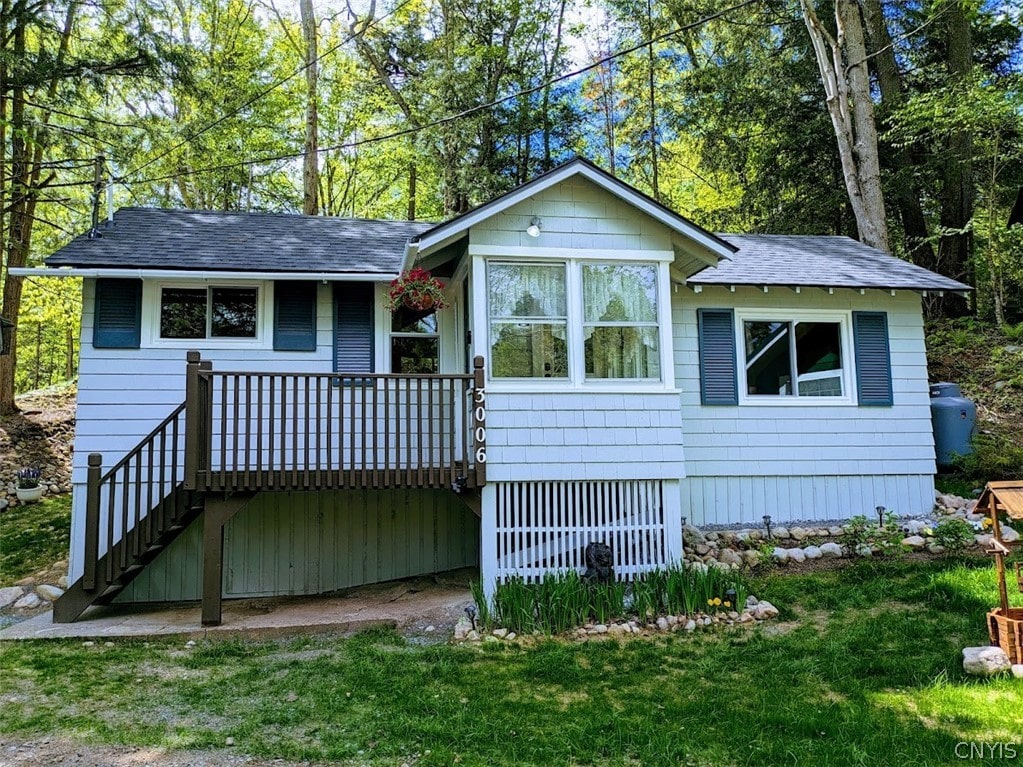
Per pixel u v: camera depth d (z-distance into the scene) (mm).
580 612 6227
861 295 9836
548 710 4488
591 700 4641
